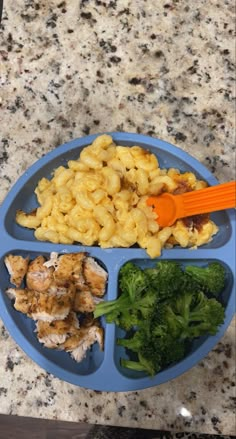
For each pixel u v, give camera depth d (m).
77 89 0.36
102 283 0.33
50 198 0.33
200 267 0.33
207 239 0.33
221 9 0.37
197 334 0.32
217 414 0.33
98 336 0.33
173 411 0.33
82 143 0.34
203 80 0.36
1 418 0.41
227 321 0.32
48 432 0.41
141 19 0.37
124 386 0.32
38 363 0.32
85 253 0.33
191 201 0.31
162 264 0.32
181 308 0.33
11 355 0.34
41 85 0.36
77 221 0.32
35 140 0.36
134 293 0.32
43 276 0.34
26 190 0.35
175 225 0.33
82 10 0.37
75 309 0.34
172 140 0.35
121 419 0.33
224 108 0.35
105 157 0.33
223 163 0.35
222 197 0.30
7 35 0.37
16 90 0.36
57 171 0.34
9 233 0.34
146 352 0.32
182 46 0.36
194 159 0.33
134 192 0.34
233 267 0.33
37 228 0.34
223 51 0.36
